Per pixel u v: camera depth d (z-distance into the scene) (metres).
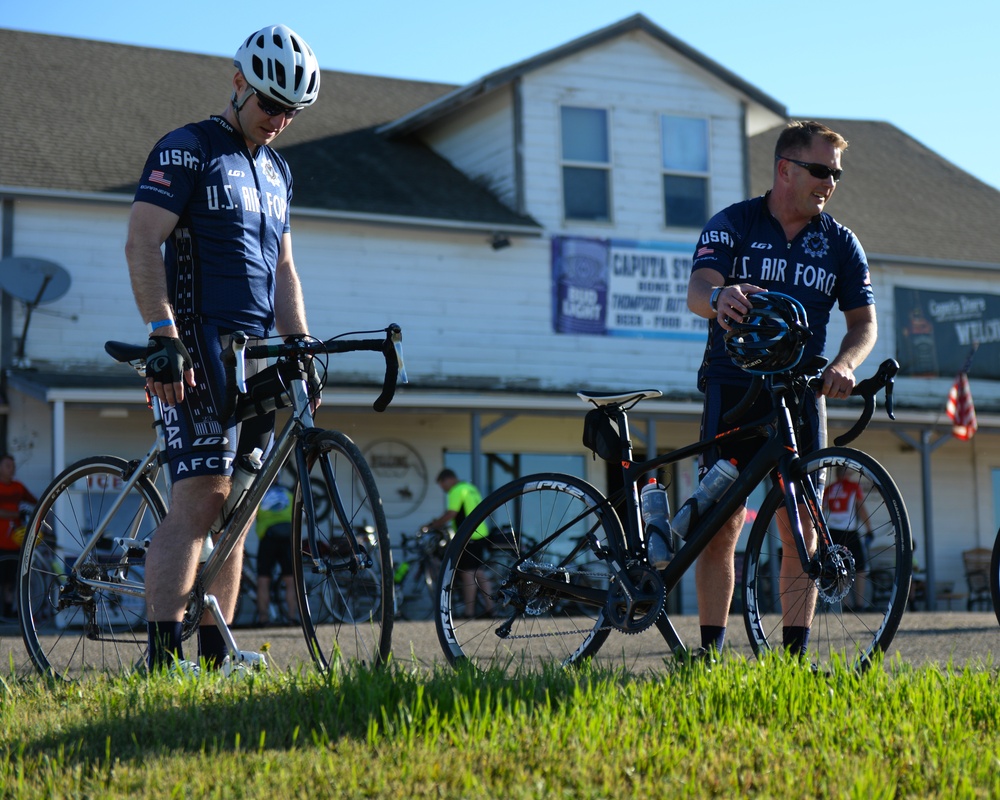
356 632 4.16
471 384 17.84
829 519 4.34
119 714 3.58
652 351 19.02
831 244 4.82
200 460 4.43
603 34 18.94
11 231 15.84
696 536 4.45
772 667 3.87
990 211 24.05
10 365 15.55
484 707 3.45
